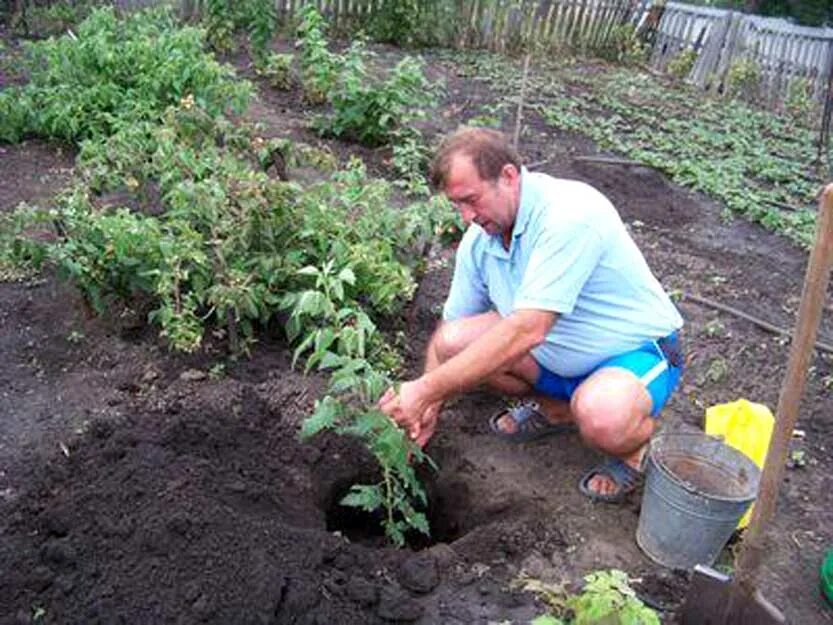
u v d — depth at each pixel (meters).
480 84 10.38
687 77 12.82
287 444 3.60
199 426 3.55
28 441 3.44
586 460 3.73
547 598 2.92
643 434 3.30
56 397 3.74
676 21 13.30
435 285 5.09
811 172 8.80
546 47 13.10
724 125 10.27
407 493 3.62
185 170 4.58
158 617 2.61
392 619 2.77
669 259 6.16
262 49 8.96
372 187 4.70
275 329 4.36
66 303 4.40
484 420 3.94
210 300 3.92
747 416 3.39
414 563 3.00
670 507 2.96
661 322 3.35
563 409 3.81
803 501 3.68
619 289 3.23
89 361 4.01
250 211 4.11
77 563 2.77
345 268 3.73
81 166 4.80
